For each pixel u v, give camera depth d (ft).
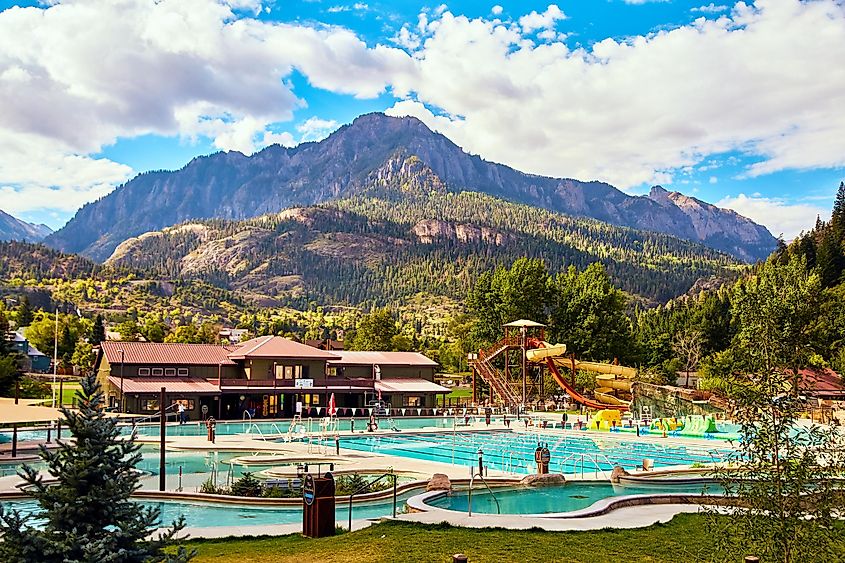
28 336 444.96
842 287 323.78
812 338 43.14
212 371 254.27
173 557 39.88
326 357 261.65
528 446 177.17
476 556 57.16
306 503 67.15
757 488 40.78
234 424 220.02
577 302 334.65
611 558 57.62
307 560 56.85
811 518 40.86
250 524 83.51
